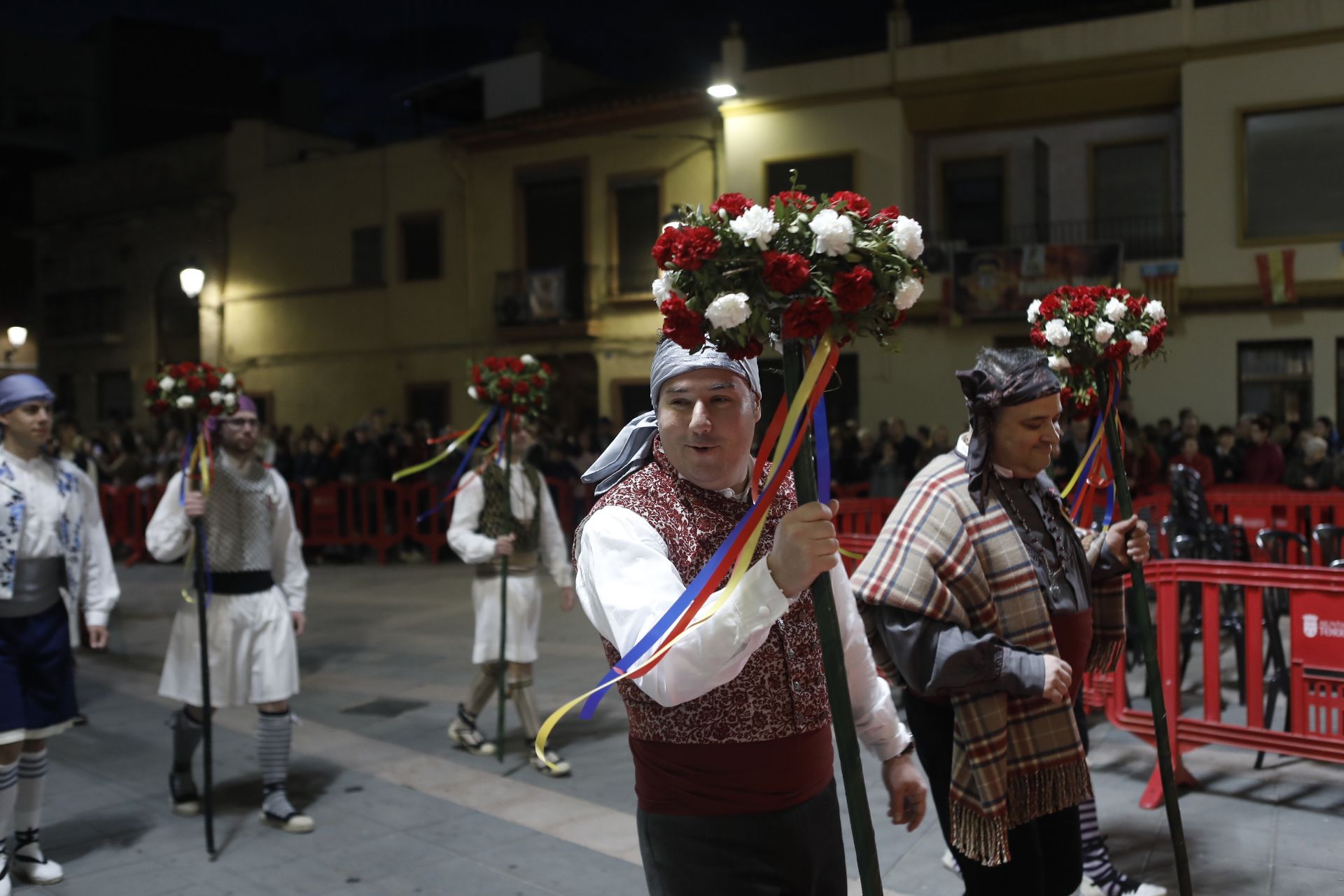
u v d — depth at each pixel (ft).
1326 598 13.94
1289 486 31.65
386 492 46.70
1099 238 53.47
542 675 23.68
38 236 88.22
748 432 6.64
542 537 18.56
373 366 72.49
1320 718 14.17
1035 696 8.29
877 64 55.57
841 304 5.69
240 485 15.35
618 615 6.12
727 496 6.76
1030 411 8.86
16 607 13.30
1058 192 54.34
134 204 82.38
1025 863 8.80
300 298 75.20
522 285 66.23
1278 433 40.75
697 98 59.57
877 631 9.04
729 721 6.42
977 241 55.98
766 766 6.47
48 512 13.76
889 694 7.97
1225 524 27.73
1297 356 48.88
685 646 5.81
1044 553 9.12
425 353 70.44
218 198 77.41
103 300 84.79
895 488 41.78
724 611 5.78
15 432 13.78
